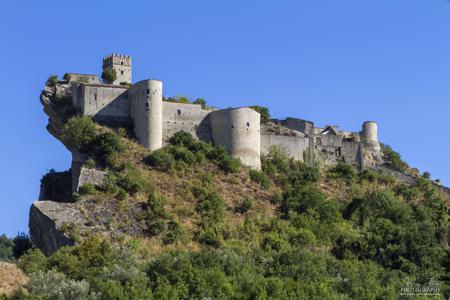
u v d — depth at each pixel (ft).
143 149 479.41
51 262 372.58
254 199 467.52
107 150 465.47
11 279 352.08
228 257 380.99
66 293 335.67
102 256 375.86
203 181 467.52
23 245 483.10
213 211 443.32
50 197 488.02
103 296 337.31
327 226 453.99
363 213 473.67
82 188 440.04
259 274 378.32
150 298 339.16
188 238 422.00
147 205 437.17
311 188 479.82
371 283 380.37
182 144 488.02
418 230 444.14
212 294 350.43
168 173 465.88
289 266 384.47
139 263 375.45
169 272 360.28
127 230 420.36
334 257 415.23
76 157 468.75
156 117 485.56
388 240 435.12
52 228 418.10
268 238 427.33
